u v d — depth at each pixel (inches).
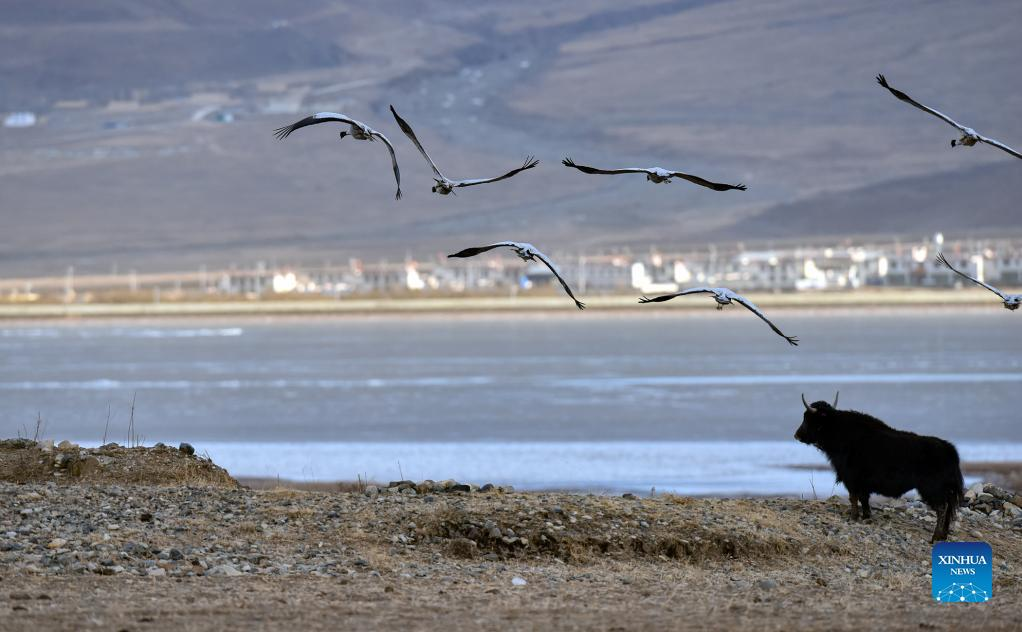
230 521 1460.4
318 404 6097.4
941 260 1318.9
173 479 1771.7
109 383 7751.0
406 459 3814.0
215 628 997.8
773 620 1058.1
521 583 1247.5
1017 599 1208.2
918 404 5836.6
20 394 6879.9
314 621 1034.1
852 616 1080.8
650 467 3577.8
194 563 1285.7
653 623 1037.8
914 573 1402.6
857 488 1604.3
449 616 1065.5
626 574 1318.9
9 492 1561.3
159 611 1063.0
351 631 994.7
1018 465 3570.4
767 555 1438.2
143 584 1186.6
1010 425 4832.7
